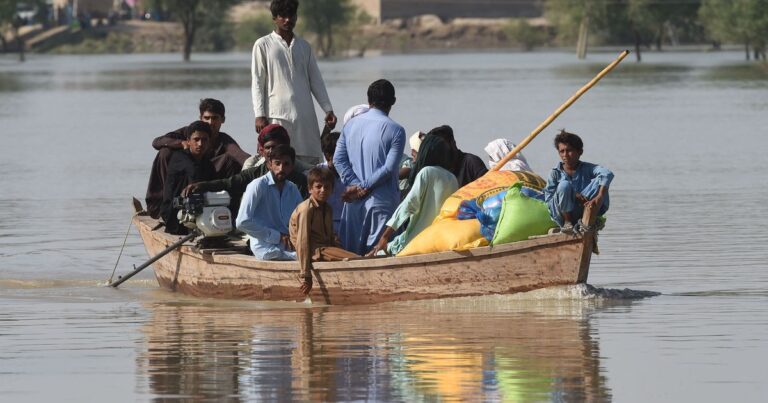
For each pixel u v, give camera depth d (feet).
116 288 179.52
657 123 480.23
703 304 153.69
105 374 124.36
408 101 626.23
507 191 155.12
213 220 166.61
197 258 170.91
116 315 156.56
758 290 163.02
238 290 166.71
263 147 164.55
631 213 240.94
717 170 317.01
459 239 154.81
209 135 171.12
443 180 160.25
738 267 180.75
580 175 153.69
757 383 117.80
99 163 359.05
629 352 129.90
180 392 117.29
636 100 626.64
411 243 157.99
